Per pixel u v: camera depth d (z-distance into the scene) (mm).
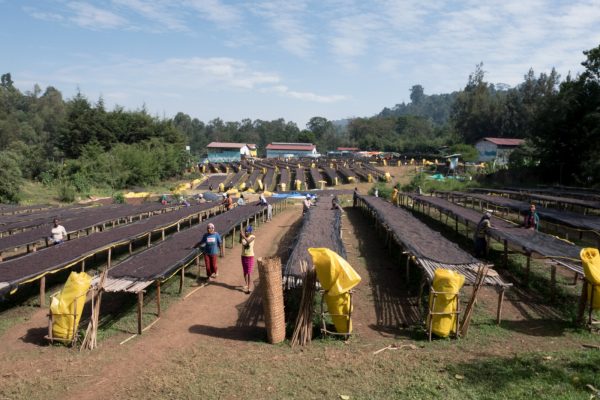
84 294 8992
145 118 61594
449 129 117250
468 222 18891
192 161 69625
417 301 11453
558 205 26562
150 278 10203
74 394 7023
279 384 7250
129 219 26609
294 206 35281
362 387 7109
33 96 137500
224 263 15984
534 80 83000
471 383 7117
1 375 7613
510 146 67688
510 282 12914
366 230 23422
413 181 45156
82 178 45281
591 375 7227
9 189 34969
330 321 9914
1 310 10961
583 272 10000
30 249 18391
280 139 142875
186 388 7152
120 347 8781
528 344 8742
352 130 129750
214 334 9492
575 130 40562
